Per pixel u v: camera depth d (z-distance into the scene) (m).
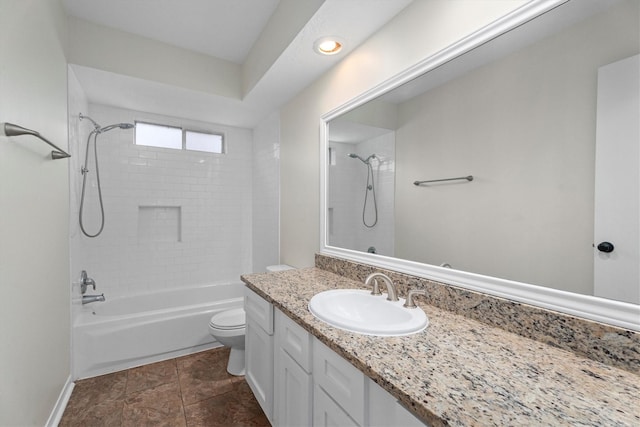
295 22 1.62
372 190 1.62
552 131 0.90
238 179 3.52
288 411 1.30
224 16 1.97
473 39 1.09
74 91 2.11
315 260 2.10
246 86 2.46
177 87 2.35
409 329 0.98
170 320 2.33
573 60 0.85
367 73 1.63
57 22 1.72
